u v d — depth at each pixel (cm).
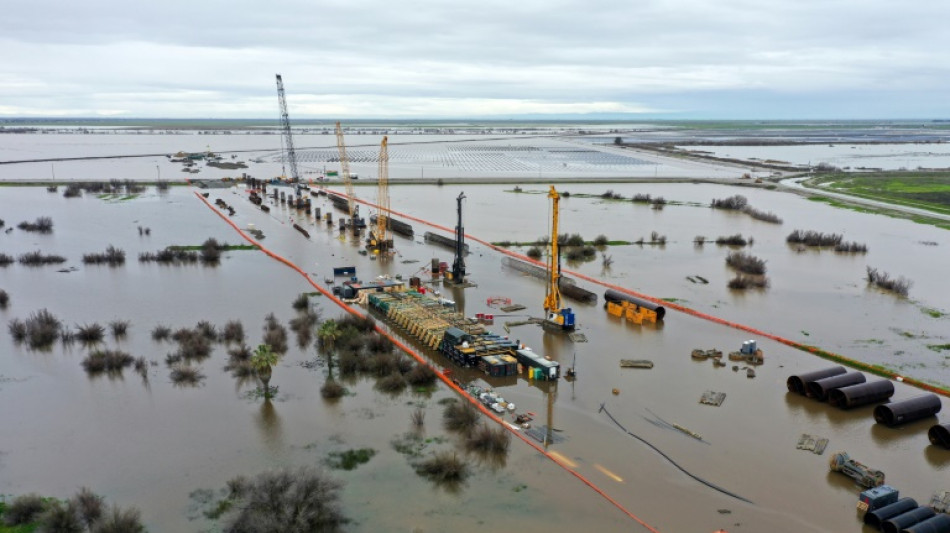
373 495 4753
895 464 5294
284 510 4312
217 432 5678
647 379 6925
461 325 8081
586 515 4566
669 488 4919
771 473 5141
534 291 10344
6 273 11019
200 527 4388
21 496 4688
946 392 6531
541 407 6241
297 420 5906
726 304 9700
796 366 7331
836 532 4431
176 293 9950
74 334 7988
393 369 6912
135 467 5131
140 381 6744
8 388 6550
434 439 5594
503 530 4375
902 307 9619
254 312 9025
